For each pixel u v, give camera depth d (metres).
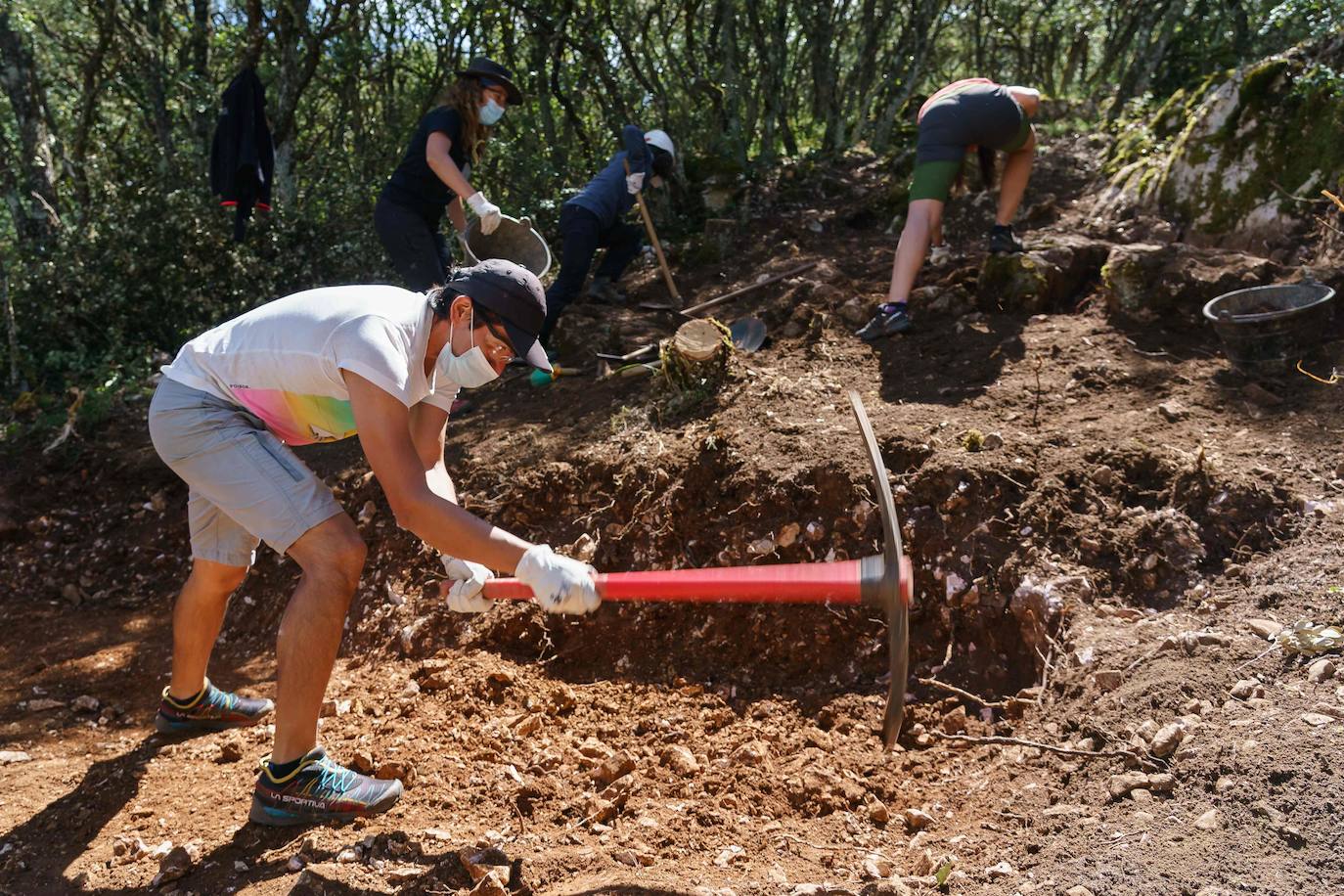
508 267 2.85
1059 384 4.62
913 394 4.73
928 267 5.89
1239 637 3.13
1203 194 5.84
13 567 5.38
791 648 3.89
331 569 2.93
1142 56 8.94
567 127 9.42
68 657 4.62
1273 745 2.62
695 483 4.36
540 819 3.04
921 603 3.85
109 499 5.69
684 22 10.31
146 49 9.38
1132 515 3.76
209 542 3.37
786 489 4.16
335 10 8.50
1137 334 4.97
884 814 2.99
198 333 7.15
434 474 3.27
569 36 8.84
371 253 7.88
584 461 4.68
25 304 7.23
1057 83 15.02
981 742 3.29
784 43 9.24
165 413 2.99
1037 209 6.51
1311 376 4.26
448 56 9.59
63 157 10.40
